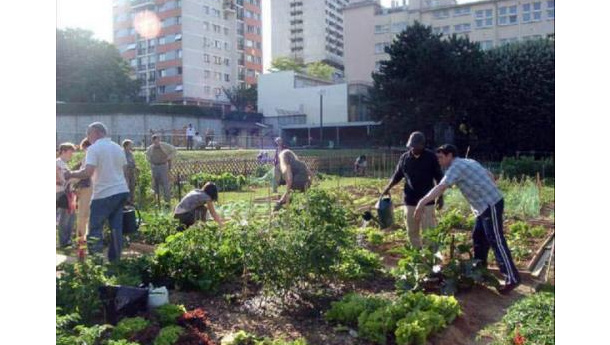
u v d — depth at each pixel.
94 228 7.39
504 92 41.69
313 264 6.04
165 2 84.19
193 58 84.50
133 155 13.16
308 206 6.64
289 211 6.79
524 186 17.22
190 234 7.07
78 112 50.19
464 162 7.03
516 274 6.88
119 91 66.38
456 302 5.86
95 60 64.06
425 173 7.99
